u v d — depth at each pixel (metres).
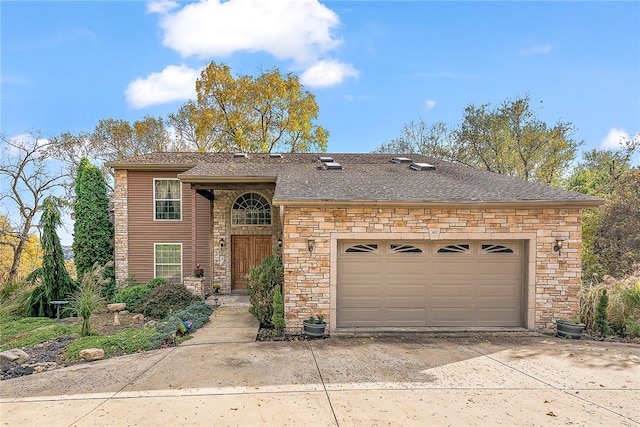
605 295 9.59
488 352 7.96
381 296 9.82
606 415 5.11
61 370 6.96
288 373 6.66
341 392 5.84
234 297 14.84
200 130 26.42
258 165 15.69
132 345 8.34
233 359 7.43
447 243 9.90
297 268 9.48
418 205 9.41
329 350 8.05
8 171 20.44
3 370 7.08
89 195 16.06
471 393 5.82
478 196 9.73
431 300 9.86
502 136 24.77
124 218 15.79
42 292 13.38
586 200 9.35
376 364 7.15
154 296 12.37
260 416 5.02
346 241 9.74
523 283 9.90
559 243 9.62
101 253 16.03
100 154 27.98
